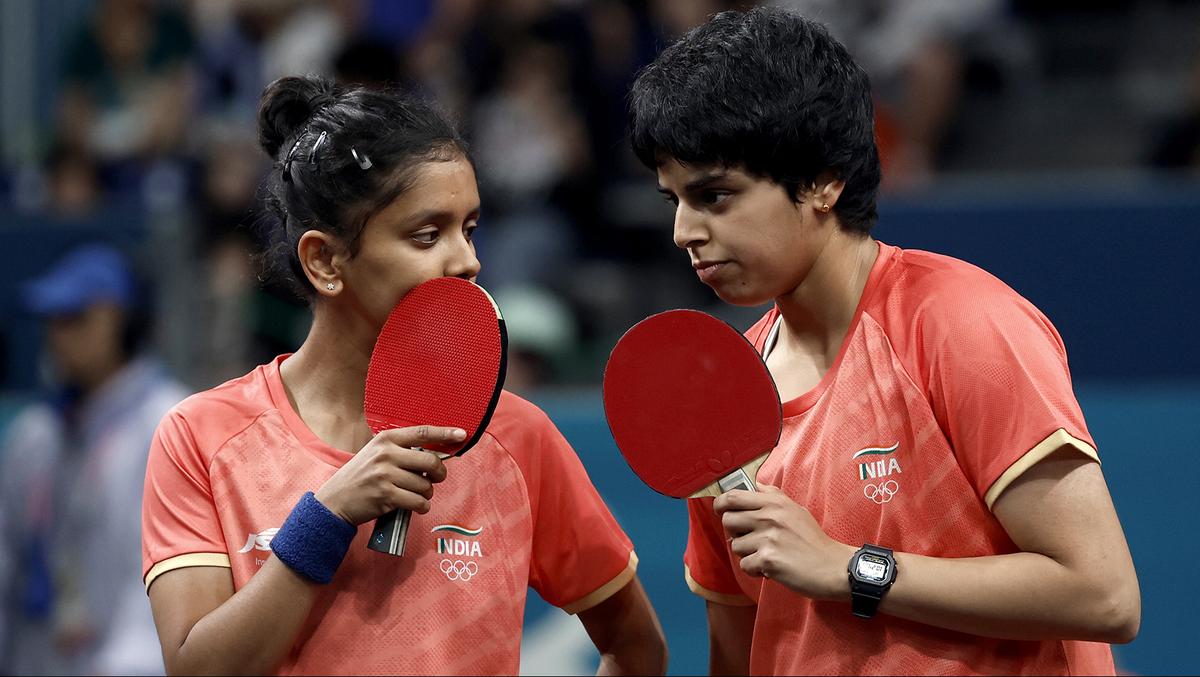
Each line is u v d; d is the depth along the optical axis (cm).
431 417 442
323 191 439
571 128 1258
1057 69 1340
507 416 474
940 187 1146
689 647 845
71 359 865
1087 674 467
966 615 426
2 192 1346
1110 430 835
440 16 1359
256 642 425
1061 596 419
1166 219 914
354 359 460
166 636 441
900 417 448
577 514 489
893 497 448
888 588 428
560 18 1310
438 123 450
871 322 457
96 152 1359
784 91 432
